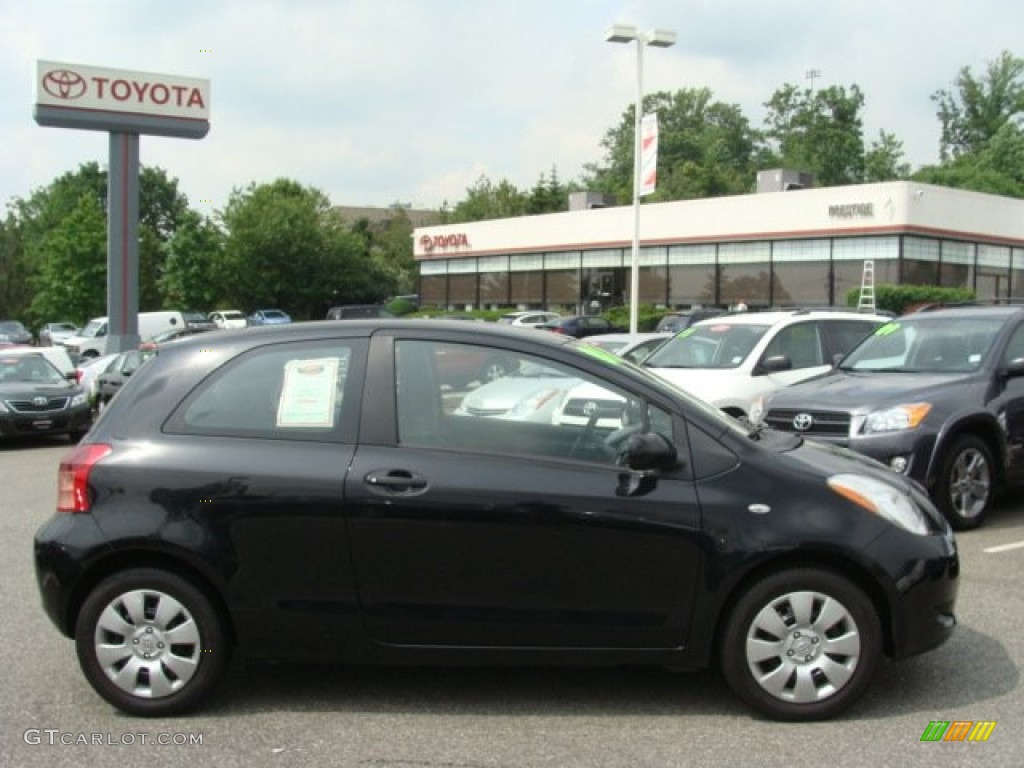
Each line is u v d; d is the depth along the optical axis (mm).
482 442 4324
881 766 3785
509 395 4387
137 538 4254
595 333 34812
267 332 4617
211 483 4281
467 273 52531
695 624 4199
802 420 8008
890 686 4613
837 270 35312
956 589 4371
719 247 39344
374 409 4375
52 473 12805
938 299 31609
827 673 4176
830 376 8836
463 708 4418
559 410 4359
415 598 4242
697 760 3852
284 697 4570
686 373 10281
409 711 4391
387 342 4496
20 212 91938
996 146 72938
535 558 4188
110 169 29266
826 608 4168
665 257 41562
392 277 67250
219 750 4004
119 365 20469
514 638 4242
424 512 4191
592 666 4621
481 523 4180
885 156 84750
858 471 4445
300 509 4234
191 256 59000
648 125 21750
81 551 4266
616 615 4207
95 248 59094
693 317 29641
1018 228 37969
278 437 4375
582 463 4266
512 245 48812
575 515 4164
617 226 43312
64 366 24141
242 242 59406
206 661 4328
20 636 5539
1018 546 7340
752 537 4137
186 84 29469
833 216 34969
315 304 62594
